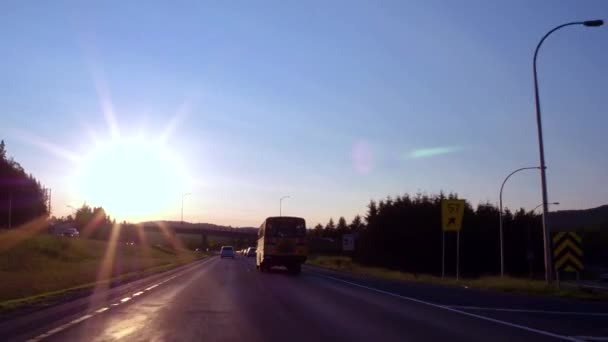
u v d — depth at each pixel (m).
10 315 19.17
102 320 18.86
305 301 25.70
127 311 21.38
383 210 74.12
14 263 45.78
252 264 72.50
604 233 101.88
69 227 114.25
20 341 14.77
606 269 86.00
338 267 66.06
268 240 52.97
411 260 71.38
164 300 25.59
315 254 112.31
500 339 15.84
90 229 145.25
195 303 24.36
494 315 21.33
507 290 33.16
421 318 20.17
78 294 27.16
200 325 17.78
